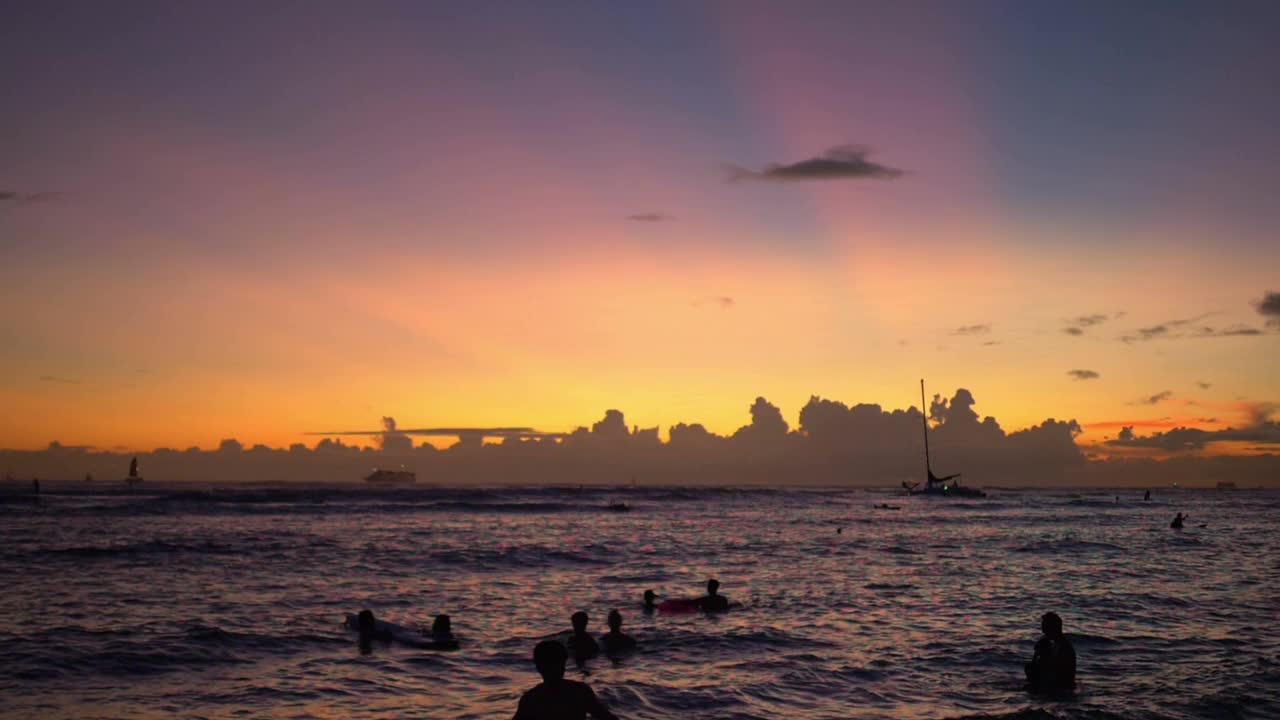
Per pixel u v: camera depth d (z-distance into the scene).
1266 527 63.81
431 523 61.19
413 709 11.88
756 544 44.66
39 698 12.21
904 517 82.50
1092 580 27.50
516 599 23.09
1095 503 138.00
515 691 13.00
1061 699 12.44
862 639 17.11
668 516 80.62
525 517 73.62
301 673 14.01
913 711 11.77
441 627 17.33
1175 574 29.36
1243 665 14.69
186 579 26.62
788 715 11.54
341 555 35.19
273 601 22.08
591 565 32.59
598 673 14.04
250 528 52.44
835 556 37.16
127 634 16.98
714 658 15.28
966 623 19.06
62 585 24.91
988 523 70.19
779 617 19.95
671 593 24.45
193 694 12.58
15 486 179.25
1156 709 11.84
